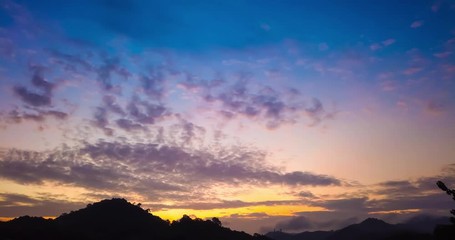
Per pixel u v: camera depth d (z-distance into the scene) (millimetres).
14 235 137625
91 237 159875
